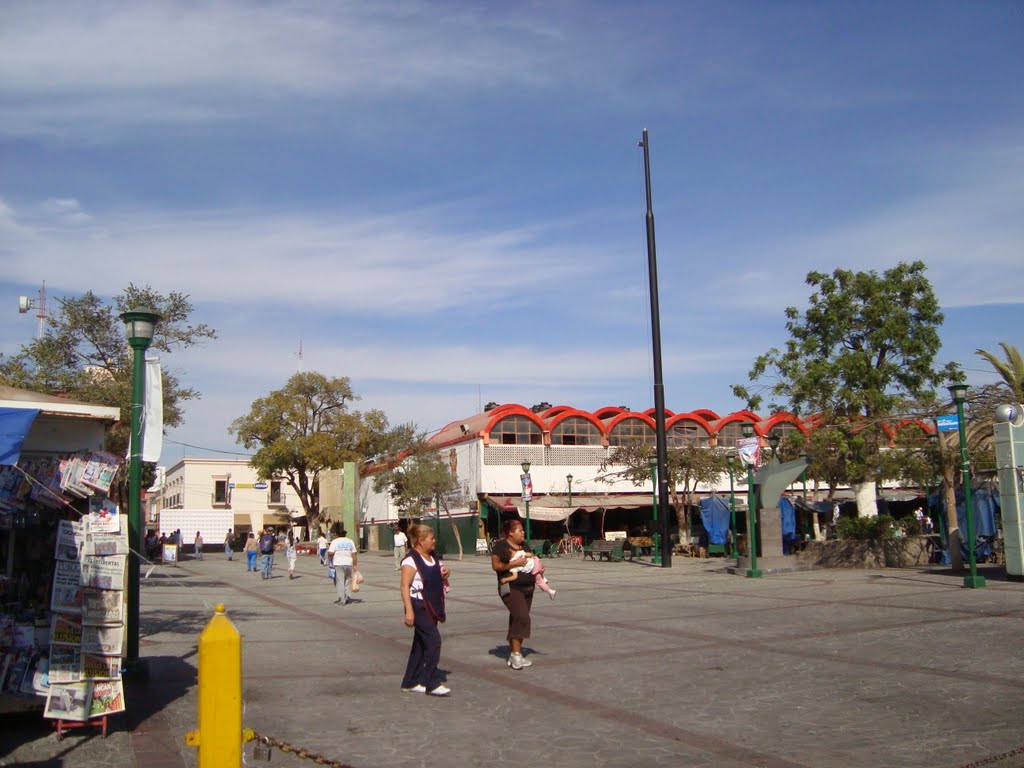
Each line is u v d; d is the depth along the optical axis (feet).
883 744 22.70
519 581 34.50
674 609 53.16
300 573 110.52
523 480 128.77
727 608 52.80
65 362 75.66
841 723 24.84
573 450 154.61
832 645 37.58
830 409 93.30
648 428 161.38
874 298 92.99
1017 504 66.95
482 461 149.79
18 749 23.29
